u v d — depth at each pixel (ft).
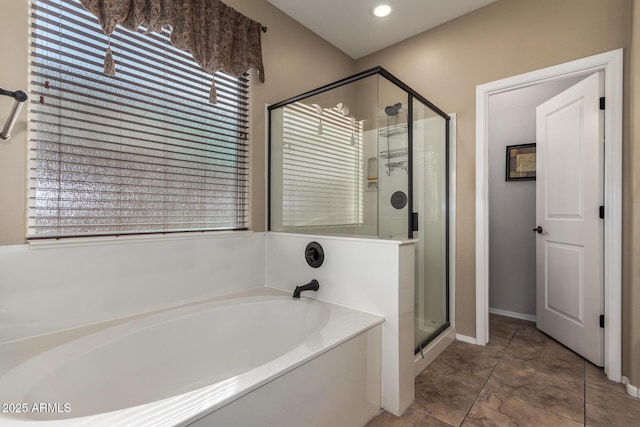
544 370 6.48
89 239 4.70
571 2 6.53
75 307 4.59
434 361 6.89
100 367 4.17
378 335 5.12
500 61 7.43
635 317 5.49
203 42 5.86
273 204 7.49
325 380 4.04
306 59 8.50
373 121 6.40
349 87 6.64
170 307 5.65
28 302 4.21
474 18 7.83
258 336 5.92
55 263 4.42
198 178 6.19
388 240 5.34
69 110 4.56
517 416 4.99
